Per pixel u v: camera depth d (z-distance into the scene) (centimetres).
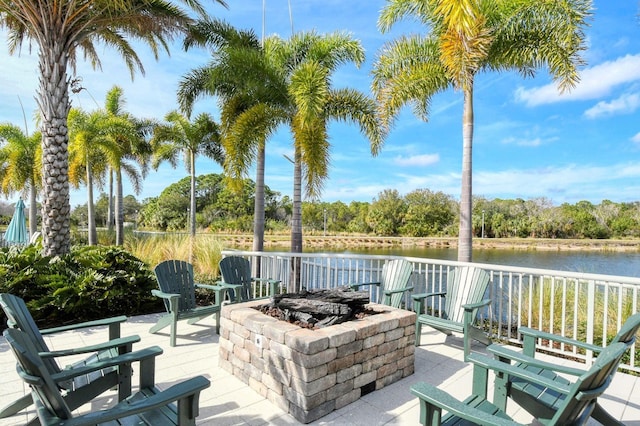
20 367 152
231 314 310
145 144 1470
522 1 537
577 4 518
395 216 3672
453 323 361
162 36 723
